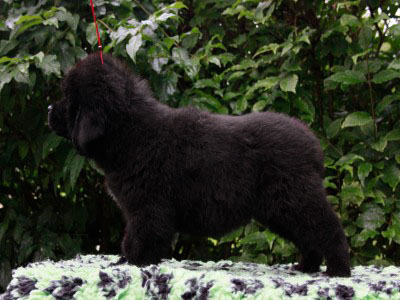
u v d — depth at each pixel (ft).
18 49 6.77
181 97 7.09
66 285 4.92
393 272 5.83
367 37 6.81
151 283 4.93
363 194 6.68
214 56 6.92
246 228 6.85
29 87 6.63
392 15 7.22
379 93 7.18
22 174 7.64
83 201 7.61
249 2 7.42
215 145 5.44
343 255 5.45
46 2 6.88
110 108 5.42
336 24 6.98
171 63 7.07
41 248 7.11
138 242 5.37
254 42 7.41
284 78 6.82
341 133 6.98
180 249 7.75
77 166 6.58
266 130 5.49
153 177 5.39
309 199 5.38
